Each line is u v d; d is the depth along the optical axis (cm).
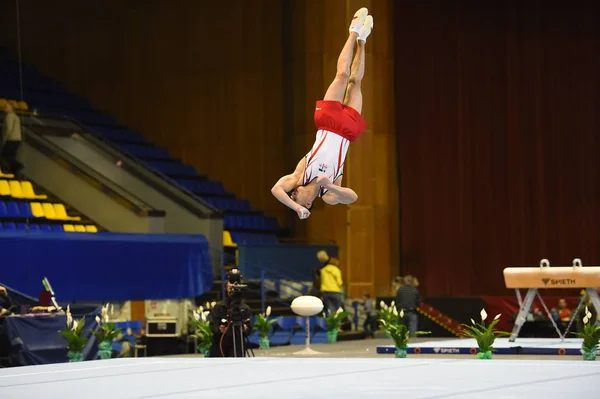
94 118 4078
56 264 2519
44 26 4356
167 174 3819
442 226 3709
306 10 3819
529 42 3628
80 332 1966
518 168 3628
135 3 4238
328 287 3089
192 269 2841
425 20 3750
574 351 2041
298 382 1022
